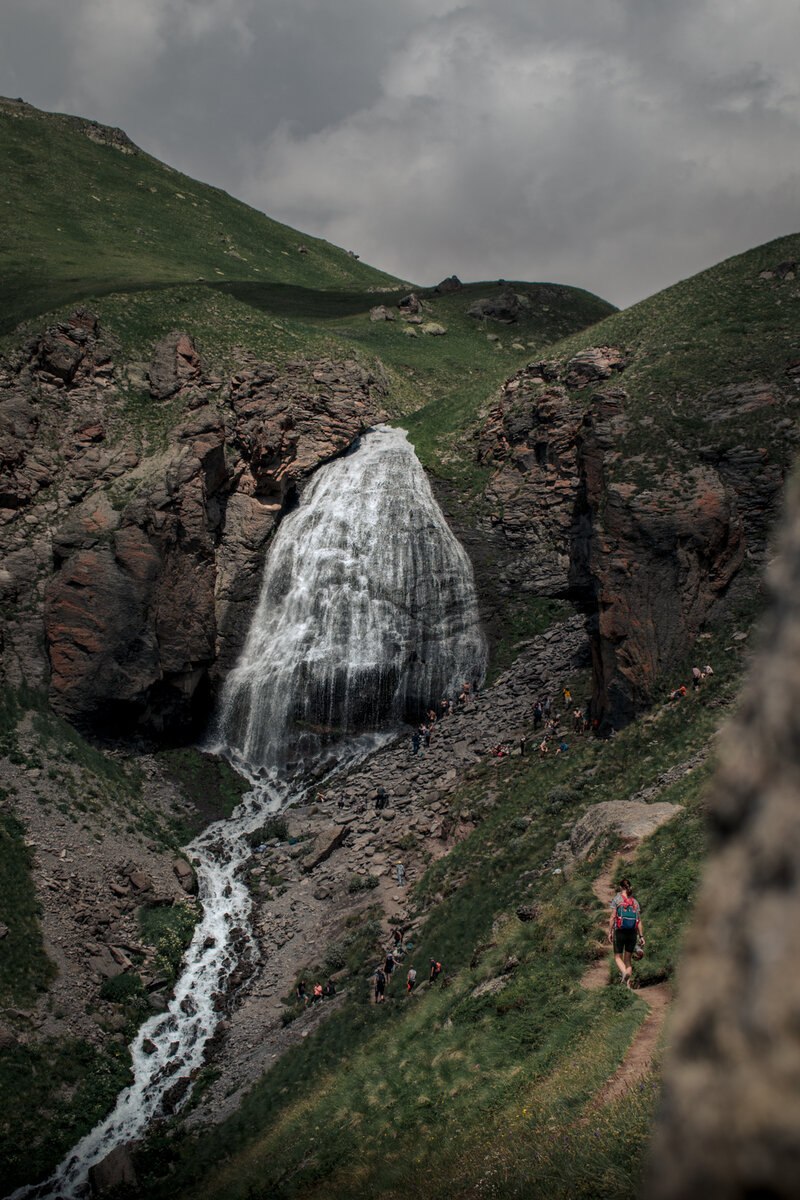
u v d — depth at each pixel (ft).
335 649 193.36
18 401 192.95
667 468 154.10
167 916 123.03
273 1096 82.07
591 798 110.93
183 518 183.01
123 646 163.84
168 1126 86.12
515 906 88.07
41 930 110.22
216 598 196.03
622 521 146.82
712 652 132.46
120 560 169.27
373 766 169.99
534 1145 39.01
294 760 182.50
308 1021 96.84
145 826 142.72
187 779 167.94
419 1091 59.62
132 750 167.43
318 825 150.10
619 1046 45.70
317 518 212.64
